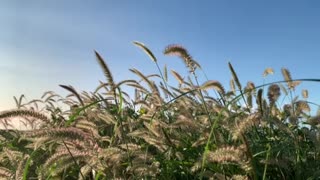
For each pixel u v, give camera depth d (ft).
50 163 1.71
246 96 2.63
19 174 1.87
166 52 2.25
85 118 2.63
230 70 2.57
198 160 1.78
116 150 1.75
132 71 2.74
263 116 2.05
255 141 2.30
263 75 3.10
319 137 1.89
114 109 2.85
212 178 1.71
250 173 1.56
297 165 2.00
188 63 2.26
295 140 2.10
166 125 2.39
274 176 2.12
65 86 2.15
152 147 2.65
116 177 1.77
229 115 2.28
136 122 2.63
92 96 3.32
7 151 2.37
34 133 1.54
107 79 2.16
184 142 2.43
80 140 1.60
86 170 1.83
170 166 2.13
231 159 1.54
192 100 2.84
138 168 1.83
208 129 2.16
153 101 2.92
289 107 2.67
